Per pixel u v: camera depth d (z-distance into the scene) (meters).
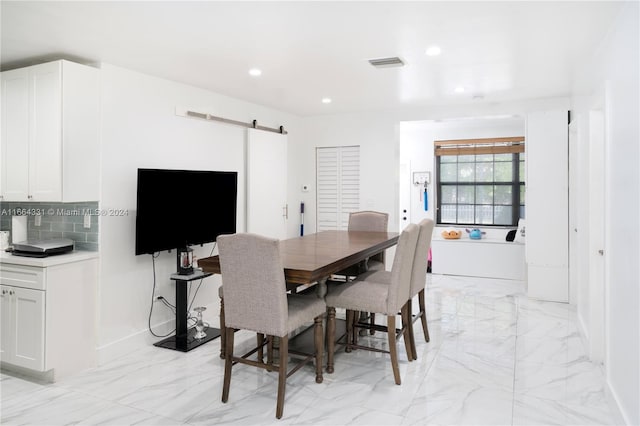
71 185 3.13
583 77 3.73
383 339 3.79
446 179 7.62
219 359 3.40
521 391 2.79
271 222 5.34
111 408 2.62
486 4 2.40
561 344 3.63
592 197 3.25
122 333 3.53
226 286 2.64
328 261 2.82
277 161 5.44
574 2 2.36
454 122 6.79
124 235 3.54
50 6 2.38
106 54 3.20
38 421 2.47
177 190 3.70
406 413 2.52
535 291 5.11
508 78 4.03
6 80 3.31
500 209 7.33
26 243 3.14
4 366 3.22
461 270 6.52
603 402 2.63
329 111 5.73
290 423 2.43
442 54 3.28
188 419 2.48
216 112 4.55
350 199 5.96
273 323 2.53
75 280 3.15
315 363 3.15
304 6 2.41
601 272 3.22
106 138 3.39
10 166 3.32
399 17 2.57
